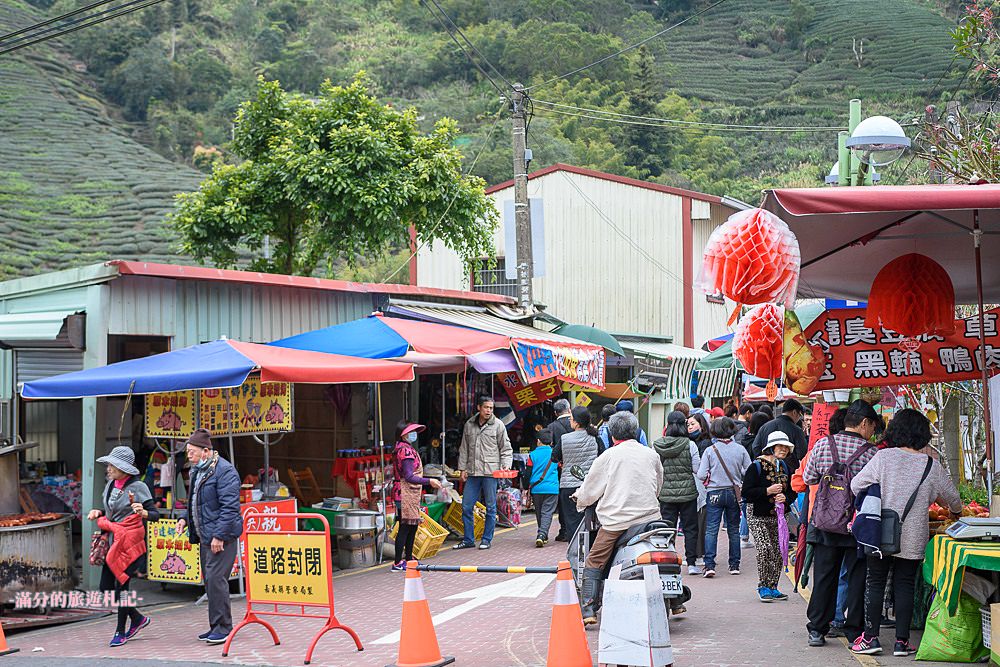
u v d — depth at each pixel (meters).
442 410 16.23
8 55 74.56
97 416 11.23
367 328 13.03
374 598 10.62
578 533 9.16
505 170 54.34
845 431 7.75
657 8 105.25
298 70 85.94
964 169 11.06
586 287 27.98
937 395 11.92
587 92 74.88
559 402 14.48
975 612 6.98
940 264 8.20
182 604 10.63
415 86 85.31
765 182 68.00
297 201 22.67
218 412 11.01
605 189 28.09
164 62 79.62
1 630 8.54
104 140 64.94
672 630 8.44
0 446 11.54
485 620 9.24
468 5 94.62
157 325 11.98
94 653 8.44
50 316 11.52
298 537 8.15
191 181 57.94
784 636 8.10
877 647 7.34
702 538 12.62
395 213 23.02
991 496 7.71
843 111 81.88
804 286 8.91
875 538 7.05
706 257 5.50
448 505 14.93
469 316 16.67
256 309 13.30
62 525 10.42
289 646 8.49
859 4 101.00
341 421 14.84
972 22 11.78
